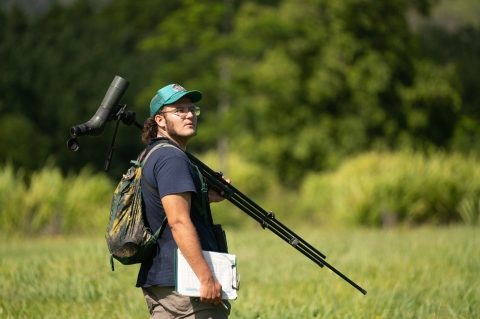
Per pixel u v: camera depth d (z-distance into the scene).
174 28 68.88
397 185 49.25
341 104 92.25
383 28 91.81
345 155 89.56
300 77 90.81
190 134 11.89
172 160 11.27
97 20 129.25
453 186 48.78
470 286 20.58
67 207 48.12
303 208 61.34
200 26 69.19
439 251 27.31
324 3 91.44
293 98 90.75
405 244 30.66
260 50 73.25
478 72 114.75
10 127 87.44
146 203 11.43
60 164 97.12
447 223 49.31
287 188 89.44
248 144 90.81
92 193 51.31
